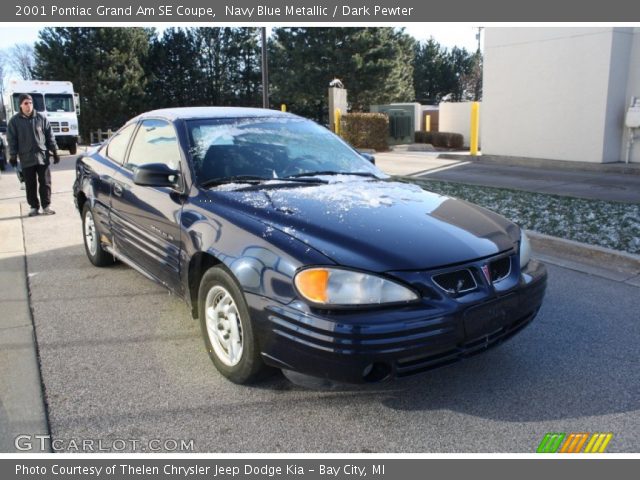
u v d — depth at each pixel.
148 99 42.12
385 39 35.84
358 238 2.89
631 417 2.93
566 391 3.19
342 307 2.65
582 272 5.40
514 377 3.35
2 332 3.97
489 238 3.14
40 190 8.12
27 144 7.82
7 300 4.60
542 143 13.22
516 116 13.72
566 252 6.04
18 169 8.61
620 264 5.54
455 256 2.88
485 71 14.33
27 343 3.79
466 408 3.02
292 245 2.86
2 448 2.67
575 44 12.15
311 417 2.95
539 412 2.98
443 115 24.27
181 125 4.06
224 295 3.24
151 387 3.23
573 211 7.62
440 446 2.71
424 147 21.77
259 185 3.66
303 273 2.73
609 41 11.50
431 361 2.78
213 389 3.21
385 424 2.88
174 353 3.66
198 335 3.95
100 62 39.06
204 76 46.22
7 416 2.92
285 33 36.34
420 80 60.25
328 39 35.34
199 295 3.41
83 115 39.22
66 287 4.93
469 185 10.12
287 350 2.80
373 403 3.07
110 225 4.75
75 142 24.19
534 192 9.24
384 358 2.64
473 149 15.55
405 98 40.16
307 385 2.89
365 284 2.67
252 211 3.21
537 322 4.17
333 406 3.05
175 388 3.22
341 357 2.64
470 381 3.30
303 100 37.72
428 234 3.02
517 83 13.55
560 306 4.49
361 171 4.23
